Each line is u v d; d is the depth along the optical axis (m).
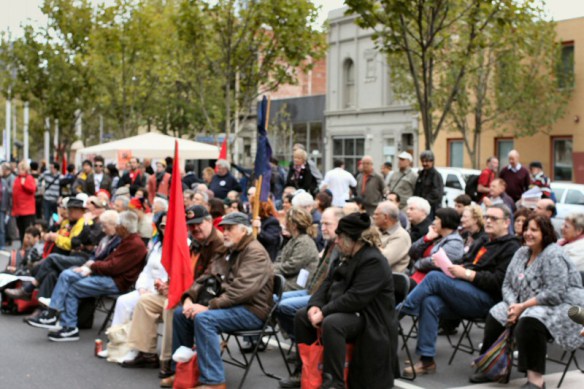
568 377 8.13
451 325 9.66
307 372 7.22
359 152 40.34
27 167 20.38
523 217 10.07
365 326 7.18
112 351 9.03
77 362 8.98
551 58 29.81
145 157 21.14
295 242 9.41
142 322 8.77
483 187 16.19
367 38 39.47
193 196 12.79
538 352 7.50
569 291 7.59
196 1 22.61
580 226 8.89
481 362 7.88
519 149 32.41
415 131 34.22
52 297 10.20
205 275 8.19
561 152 31.08
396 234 9.14
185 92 42.12
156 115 43.47
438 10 14.84
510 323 7.71
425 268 9.33
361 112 39.72
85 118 39.25
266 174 11.56
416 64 29.53
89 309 10.70
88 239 11.48
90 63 31.08
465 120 31.19
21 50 32.03
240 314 7.75
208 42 23.06
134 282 10.21
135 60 31.39
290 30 22.41
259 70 23.47
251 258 7.89
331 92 42.00
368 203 15.28
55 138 43.94
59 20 31.69
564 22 30.73
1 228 20.42
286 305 8.25
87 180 20.91
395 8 14.37
